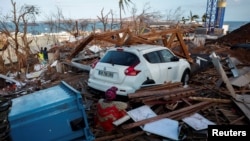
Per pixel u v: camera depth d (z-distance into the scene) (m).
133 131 4.58
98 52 13.71
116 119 4.57
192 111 5.36
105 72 5.94
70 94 3.70
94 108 5.61
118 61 5.94
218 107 5.72
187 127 4.66
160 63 6.58
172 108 5.50
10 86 8.48
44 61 15.48
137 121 4.70
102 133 4.48
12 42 18.64
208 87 7.22
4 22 17.45
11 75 11.88
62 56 14.51
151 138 4.36
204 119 4.97
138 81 5.69
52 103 3.36
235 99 5.91
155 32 9.70
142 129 4.50
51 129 3.33
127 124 4.59
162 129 4.49
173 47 13.05
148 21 23.27
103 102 4.64
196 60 11.03
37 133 3.25
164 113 5.35
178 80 7.50
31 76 10.55
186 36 24.03
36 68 13.10
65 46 16.84
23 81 9.64
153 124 4.64
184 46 10.53
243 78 7.80
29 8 18.92
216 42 20.78
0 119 4.95
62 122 3.39
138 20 22.81
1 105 6.02
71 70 10.91
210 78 8.54
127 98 5.59
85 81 8.30
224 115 5.21
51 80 9.33
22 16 17.92
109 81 5.81
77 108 3.49
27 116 3.18
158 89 6.05
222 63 10.54
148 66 6.05
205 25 43.25
